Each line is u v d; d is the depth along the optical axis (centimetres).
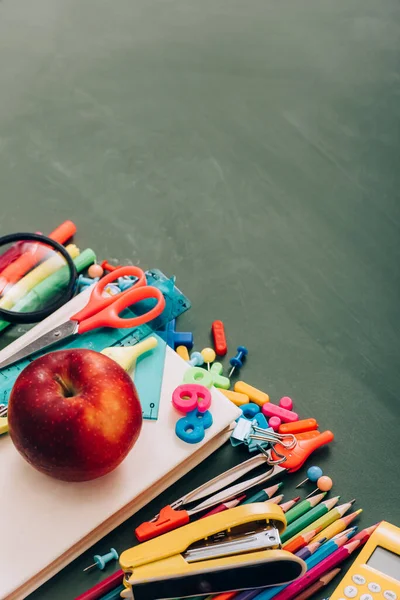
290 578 73
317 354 88
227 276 93
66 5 113
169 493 79
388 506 80
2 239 89
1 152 100
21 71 107
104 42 110
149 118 104
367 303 92
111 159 101
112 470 76
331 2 117
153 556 72
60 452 72
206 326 89
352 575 74
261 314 91
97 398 73
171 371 83
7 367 82
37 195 97
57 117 103
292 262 94
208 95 107
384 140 104
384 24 115
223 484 78
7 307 86
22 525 75
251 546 72
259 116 105
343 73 110
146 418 80
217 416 80
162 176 100
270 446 81
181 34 112
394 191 100
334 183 100
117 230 95
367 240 96
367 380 87
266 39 112
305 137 104
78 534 75
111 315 84
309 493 80
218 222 97
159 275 90
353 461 82
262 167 101
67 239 94
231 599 74
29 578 73
